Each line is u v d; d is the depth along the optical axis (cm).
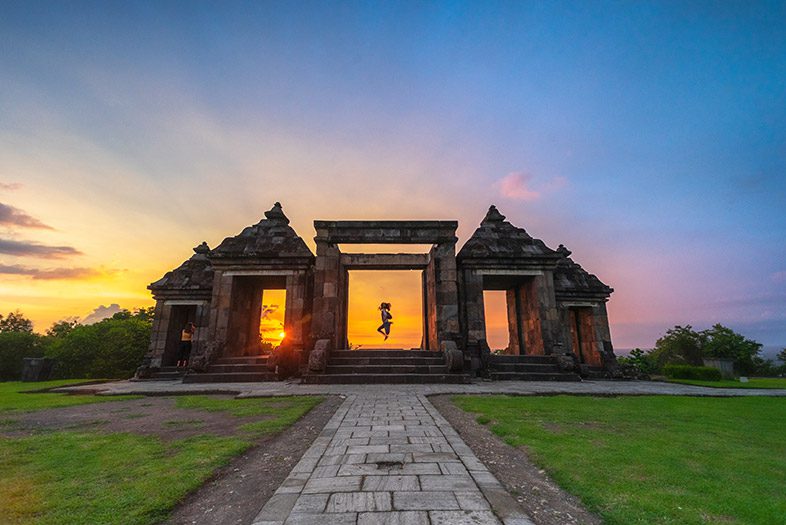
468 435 627
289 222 2031
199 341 1988
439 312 1722
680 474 427
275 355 1584
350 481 405
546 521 332
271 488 416
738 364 4172
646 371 2764
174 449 545
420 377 1415
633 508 341
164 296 2039
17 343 3266
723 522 316
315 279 1722
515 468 469
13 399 1078
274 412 817
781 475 427
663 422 719
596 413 799
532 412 801
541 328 1778
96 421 759
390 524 311
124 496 375
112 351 2783
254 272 1791
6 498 371
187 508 367
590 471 438
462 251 1856
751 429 666
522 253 1856
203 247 2216
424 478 413
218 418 778
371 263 1955
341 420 711
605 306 2123
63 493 383
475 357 1680
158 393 1168
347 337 2039
